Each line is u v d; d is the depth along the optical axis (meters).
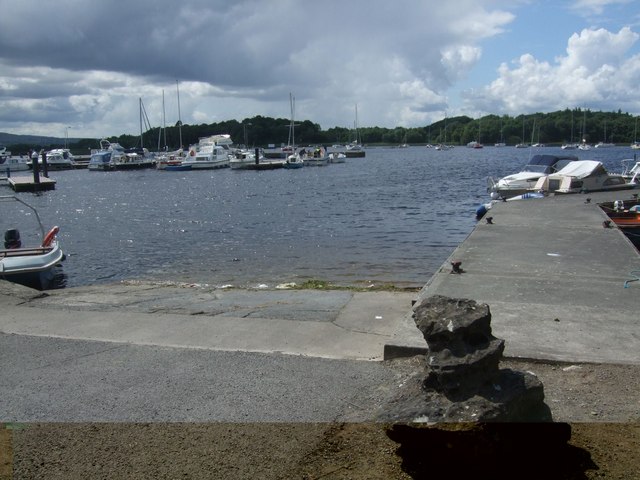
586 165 26.27
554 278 8.61
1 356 5.80
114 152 93.75
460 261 9.65
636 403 4.32
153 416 4.35
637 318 6.39
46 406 4.58
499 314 6.61
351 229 24.20
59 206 39.72
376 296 8.55
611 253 10.73
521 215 17.14
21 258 12.89
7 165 84.94
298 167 83.06
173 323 6.93
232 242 21.52
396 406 3.56
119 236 24.45
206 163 82.31
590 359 5.13
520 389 3.47
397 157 128.50
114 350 5.91
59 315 7.46
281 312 7.46
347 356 5.59
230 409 4.43
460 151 169.88
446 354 3.49
